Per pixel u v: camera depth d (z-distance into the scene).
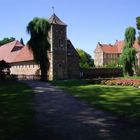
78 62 70.94
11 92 29.00
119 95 26.47
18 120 15.16
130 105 20.23
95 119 15.61
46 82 46.62
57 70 66.69
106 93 28.31
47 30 53.16
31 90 31.16
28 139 11.81
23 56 76.25
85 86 37.66
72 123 14.59
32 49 53.00
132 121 15.19
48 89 32.62
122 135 12.34
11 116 16.22
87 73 72.19
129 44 65.56
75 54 70.69
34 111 17.86
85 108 19.16
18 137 12.06
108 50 134.62
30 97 24.75
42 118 15.80
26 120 15.17
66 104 20.91
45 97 24.88
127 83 39.84
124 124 14.45
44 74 53.47
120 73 75.75
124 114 16.97
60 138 11.90
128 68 64.44
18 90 31.19
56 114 17.00
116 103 21.22
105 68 74.25
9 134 12.47
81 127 13.73
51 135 12.35
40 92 29.11
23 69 75.31
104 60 133.12
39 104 20.80
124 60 64.12
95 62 137.00
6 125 14.02
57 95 26.47
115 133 12.66
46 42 53.06
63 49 67.88
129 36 65.38
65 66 68.06
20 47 89.75
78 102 21.92
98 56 135.62
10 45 91.88
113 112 17.58
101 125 14.17
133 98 24.12
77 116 16.42
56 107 19.53
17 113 17.09
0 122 14.66
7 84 40.94
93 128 13.55
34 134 12.51
